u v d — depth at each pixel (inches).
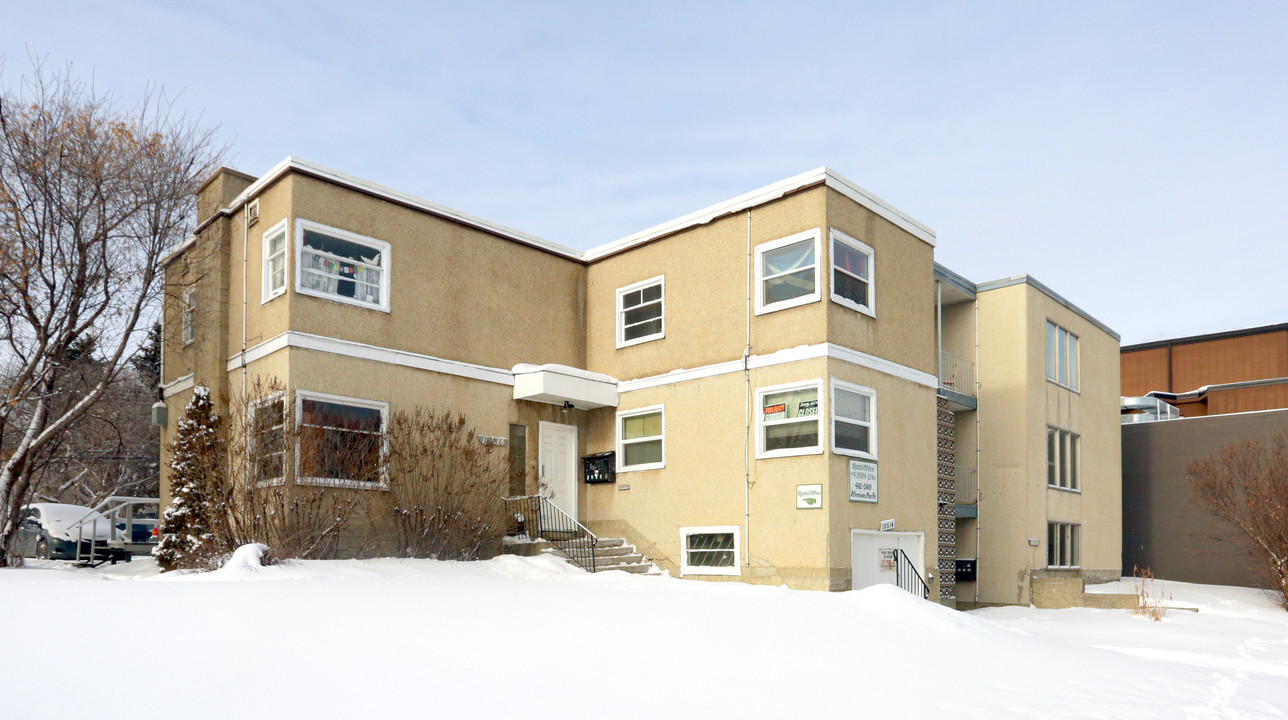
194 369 727.7
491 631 326.3
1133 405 1254.9
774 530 653.3
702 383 716.7
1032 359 902.4
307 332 615.8
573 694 253.0
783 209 682.8
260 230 657.6
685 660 304.7
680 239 753.6
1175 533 1099.9
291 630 307.6
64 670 240.2
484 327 732.0
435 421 670.5
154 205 701.9
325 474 594.6
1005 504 885.2
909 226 749.3
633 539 745.0
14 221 664.4
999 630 452.4
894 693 288.0
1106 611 765.3
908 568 697.6
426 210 700.7
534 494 740.7
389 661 272.4
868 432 677.3
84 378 804.6
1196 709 311.7
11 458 679.1
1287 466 904.3
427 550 638.5
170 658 259.6
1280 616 763.4
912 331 738.2
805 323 655.8
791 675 298.2
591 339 820.0
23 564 685.3
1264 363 1448.1
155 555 640.4
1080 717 280.4
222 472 592.1
